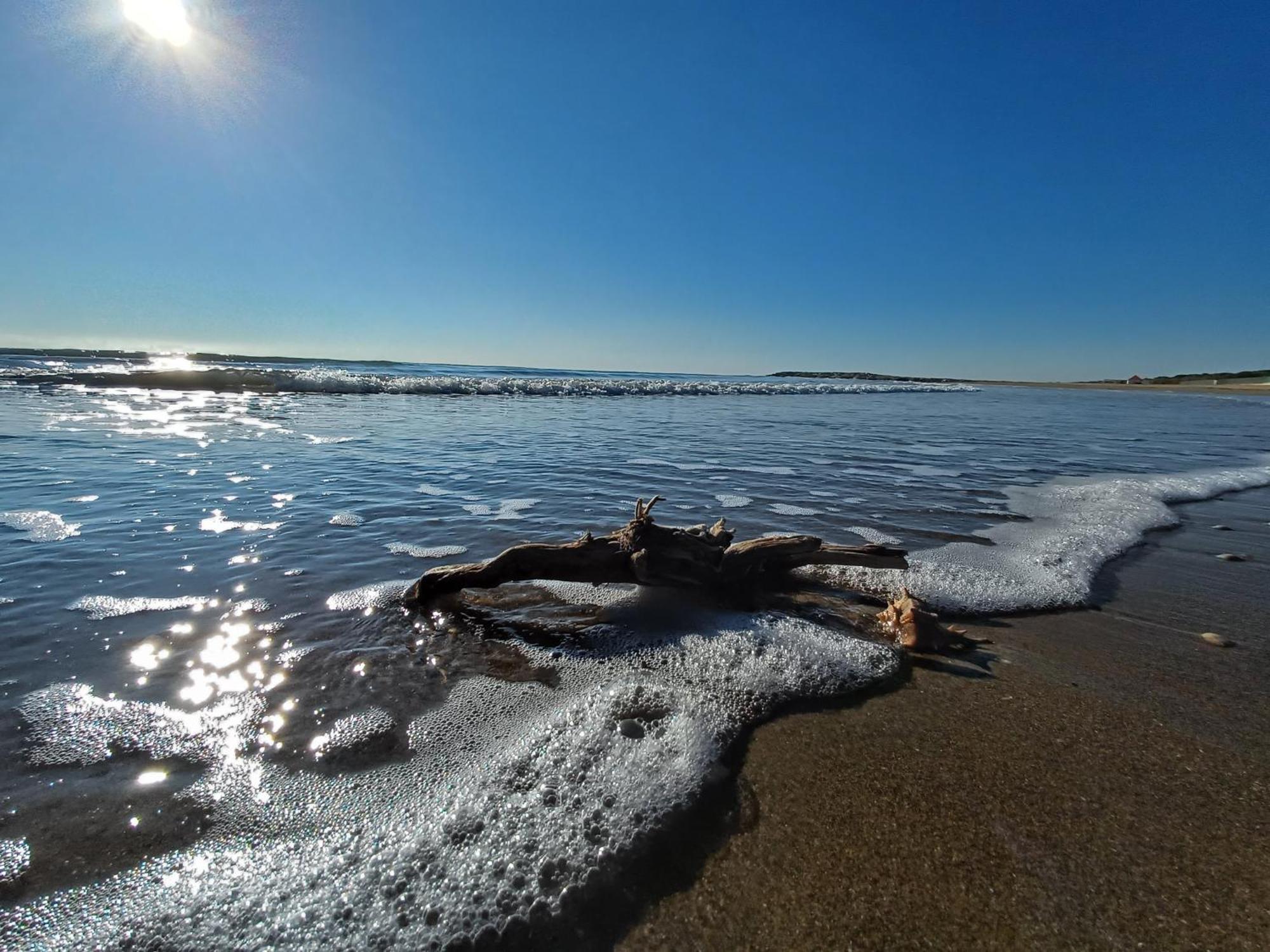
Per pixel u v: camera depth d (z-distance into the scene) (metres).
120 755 2.17
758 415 18.61
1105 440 13.93
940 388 55.84
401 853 1.75
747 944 1.54
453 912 1.58
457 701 2.58
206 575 3.94
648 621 3.44
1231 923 1.63
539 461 8.73
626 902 1.64
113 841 1.77
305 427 11.24
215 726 2.36
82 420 10.62
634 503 6.32
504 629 3.31
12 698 2.48
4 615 3.24
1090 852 1.87
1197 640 3.51
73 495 5.71
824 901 1.67
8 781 2.00
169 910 1.56
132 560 4.15
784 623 3.45
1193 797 2.14
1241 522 6.45
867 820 1.98
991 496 7.20
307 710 2.48
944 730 2.52
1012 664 3.15
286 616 3.38
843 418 18.66
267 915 1.56
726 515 5.93
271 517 5.31
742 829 1.92
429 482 6.96
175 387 18.20
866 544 5.01
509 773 2.09
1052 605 3.99
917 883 1.74
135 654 2.89
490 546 4.75
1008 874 1.78
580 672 2.86
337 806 1.94
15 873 1.64
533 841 1.81
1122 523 6.03
